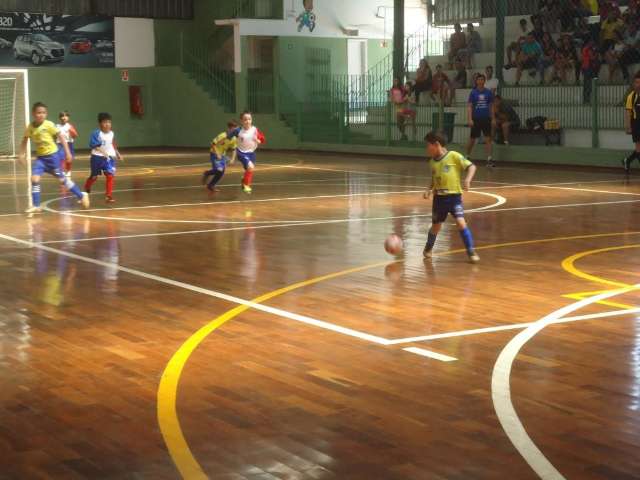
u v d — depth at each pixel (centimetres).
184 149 3881
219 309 865
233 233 1369
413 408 575
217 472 475
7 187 2186
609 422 546
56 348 727
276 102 3650
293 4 3688
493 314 838
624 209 1617
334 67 3806
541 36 2909
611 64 2731
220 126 3916
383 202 1770
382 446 510
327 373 652
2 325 806
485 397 596
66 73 3931
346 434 529
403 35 3344
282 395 603
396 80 3216
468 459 489
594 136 2622
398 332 772
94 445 514
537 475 467
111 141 1822
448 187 1104
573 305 872
